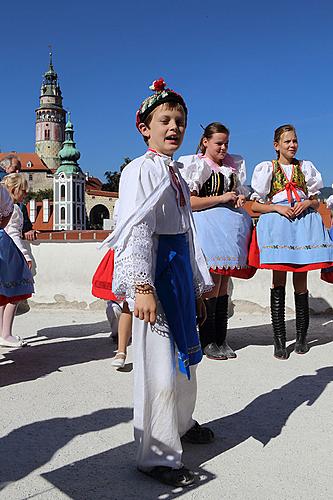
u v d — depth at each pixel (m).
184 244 2.73
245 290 6.93
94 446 2.96
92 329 6.20
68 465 2.73
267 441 3.04
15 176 5.35
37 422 3.31
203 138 4.96
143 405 2.57
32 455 2.84
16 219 5.43
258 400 3.73
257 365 4.65
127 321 4.45
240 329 6.13
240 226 4.82
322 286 6.74
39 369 4.53
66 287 7.43
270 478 2.61
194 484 2.55
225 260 4.70
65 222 102.00
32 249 7.52
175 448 2.59
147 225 2.52
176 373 2.74
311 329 6.09
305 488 2.51
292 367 4.58
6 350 5.24
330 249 4.90
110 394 3.86
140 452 2.60
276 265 4.80
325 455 2.87
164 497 2.43
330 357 4.91
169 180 2.63
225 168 4.92
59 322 6.63
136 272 2.47
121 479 2.59
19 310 7.45
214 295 4.83
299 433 3.15
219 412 3.51
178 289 2.63
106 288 4.89
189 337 2.70
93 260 7.33
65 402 3.68
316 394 3.85
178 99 2.76
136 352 2.60
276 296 4.93
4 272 4.31
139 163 2.64
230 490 2.49
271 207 4.89
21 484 2.53
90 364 4.69
